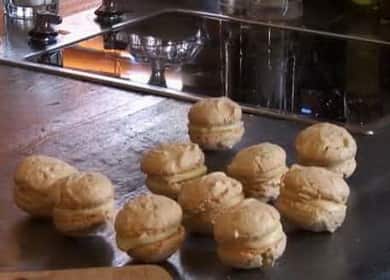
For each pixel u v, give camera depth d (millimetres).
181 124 689
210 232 510
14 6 981
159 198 495
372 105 737
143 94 757
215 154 630
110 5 999
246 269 479
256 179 542
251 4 1024
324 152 565
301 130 662
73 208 506
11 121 701
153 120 699
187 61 859
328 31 949
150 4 1048
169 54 882
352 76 812
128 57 869
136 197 524
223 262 481
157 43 917
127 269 466
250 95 764
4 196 570
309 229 516
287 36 937
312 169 526
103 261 492
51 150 645
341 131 586
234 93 767
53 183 529
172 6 1039
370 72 825
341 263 490
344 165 575
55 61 848
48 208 530
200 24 981
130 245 481
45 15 924
